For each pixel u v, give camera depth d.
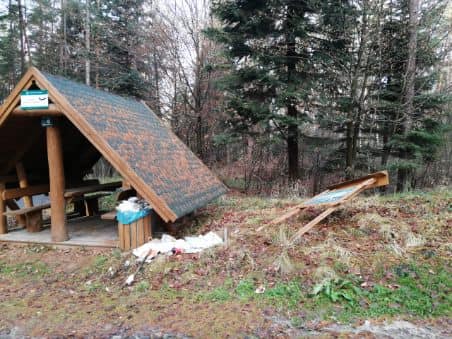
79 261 4.95
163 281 4.10
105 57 15.48
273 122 11.02
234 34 10.73
